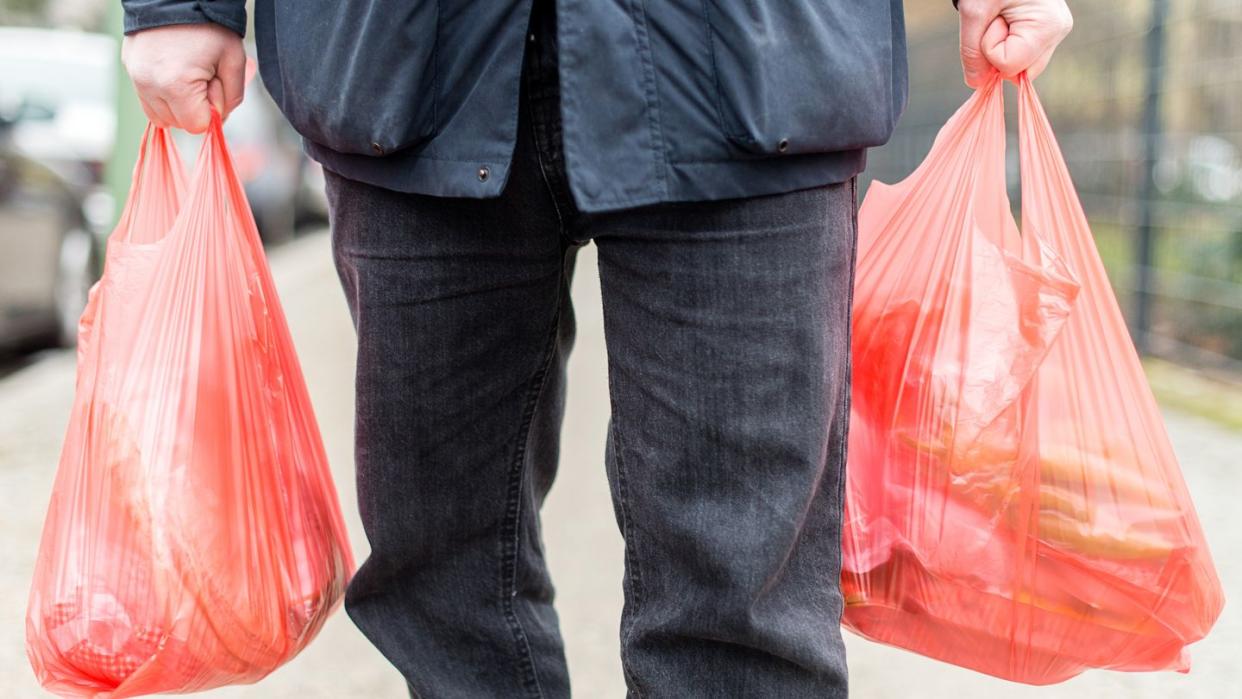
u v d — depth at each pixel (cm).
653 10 216
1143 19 900
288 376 283
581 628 453
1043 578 257
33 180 1002
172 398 253
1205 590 261
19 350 1067
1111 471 260
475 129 226
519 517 267
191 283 262
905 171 1230
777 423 228
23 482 635
